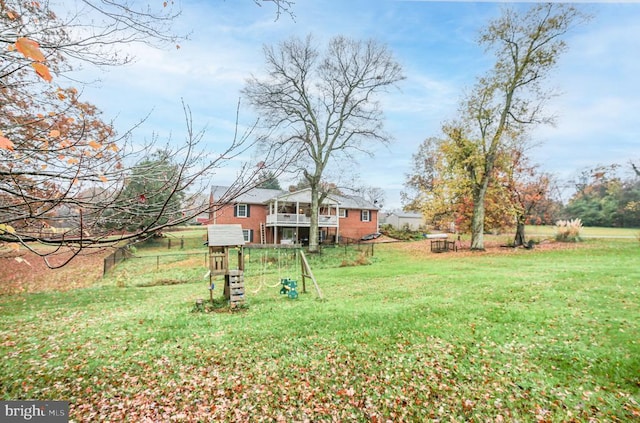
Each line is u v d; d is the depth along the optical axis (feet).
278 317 25.94
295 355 18.52
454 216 95.61
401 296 31.83
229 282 31.58
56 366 17.25
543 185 82.48
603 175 116.16
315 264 67.72
